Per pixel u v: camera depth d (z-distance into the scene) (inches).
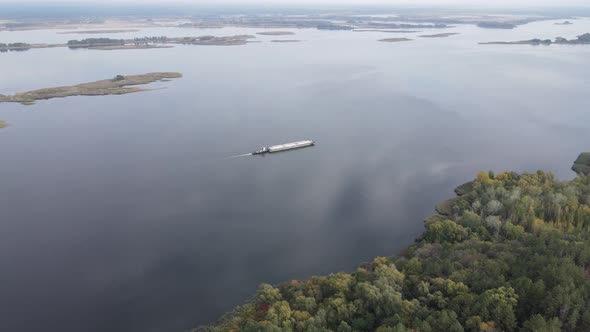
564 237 6481.3
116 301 6973.4
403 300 5526.6
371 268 7022.6
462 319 5083.7
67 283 7450.8
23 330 6441.9
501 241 7003.0
